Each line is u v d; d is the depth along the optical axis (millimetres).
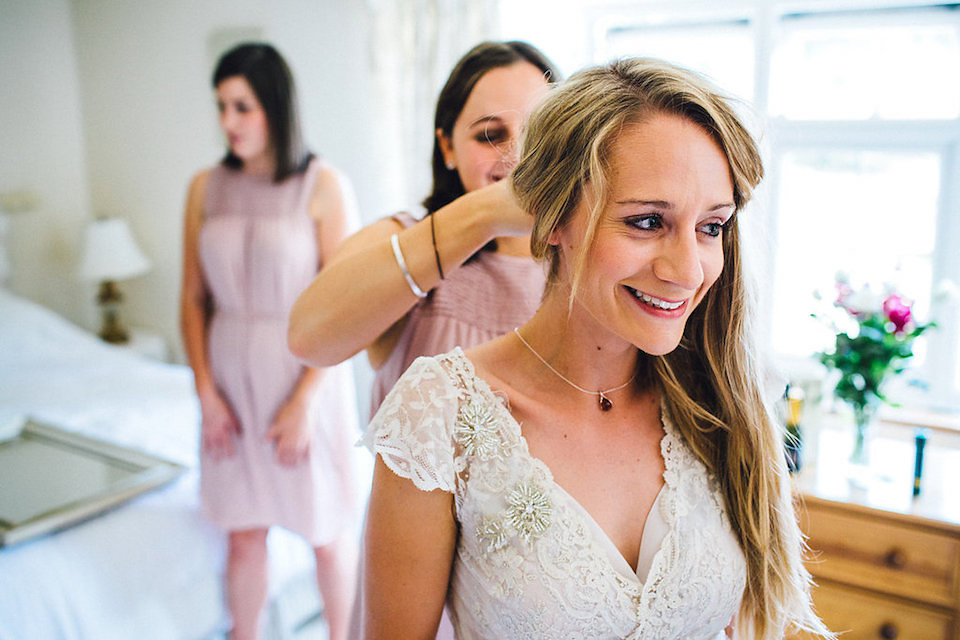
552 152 753
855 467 1924
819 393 1935
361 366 3521
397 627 862
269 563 2105
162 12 3891
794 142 2775
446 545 852
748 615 957
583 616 802
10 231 3973
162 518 2014
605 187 722
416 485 803
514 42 1215
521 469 832
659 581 825
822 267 2801
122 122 4172
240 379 1984
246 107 1949
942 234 2604
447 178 1271
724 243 843
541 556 805
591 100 730
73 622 1740
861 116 2682
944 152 2557
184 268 2135
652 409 919
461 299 1166
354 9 3338
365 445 841
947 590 1697
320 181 2049
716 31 2867
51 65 4117
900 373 1871
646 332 753
